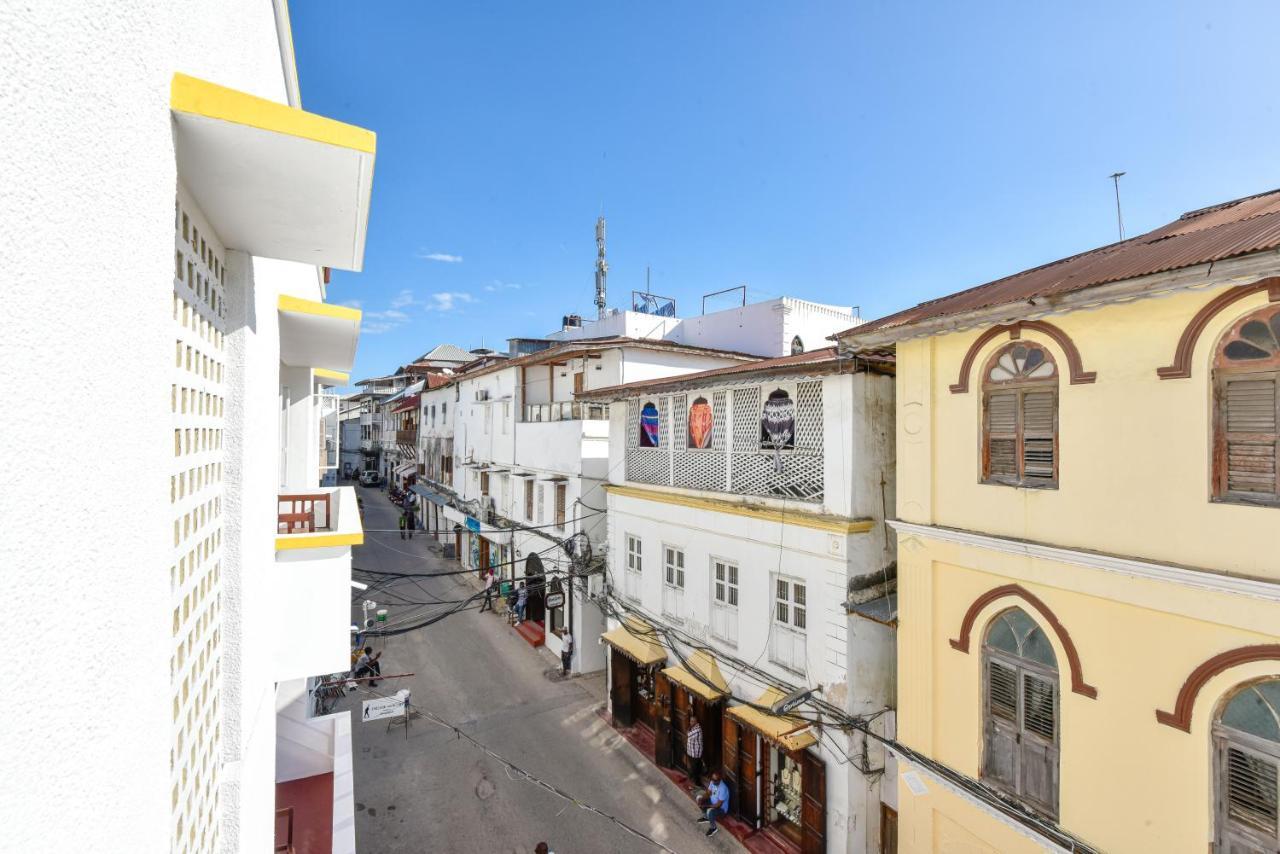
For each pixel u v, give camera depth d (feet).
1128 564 16.10
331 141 7.09
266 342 14.30
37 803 3.74
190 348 8.72
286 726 25.77
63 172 4.00
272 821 16.48
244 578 11.28
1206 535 15.01
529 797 34.14
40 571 3.80
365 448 172.86
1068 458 17.85
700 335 76.69
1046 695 18.60
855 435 26.55
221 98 6.33
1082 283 16.38
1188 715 15.34
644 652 37.37
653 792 34.76
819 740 27.53
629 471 42.42
